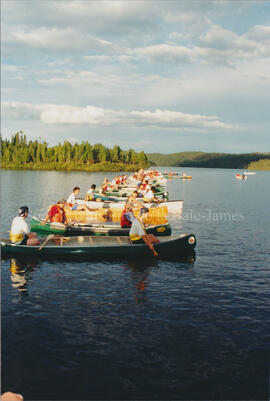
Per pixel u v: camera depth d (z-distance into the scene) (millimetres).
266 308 7691
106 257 11727
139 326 6703
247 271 10555
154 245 12070
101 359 5543
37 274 9906
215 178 100312
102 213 19484
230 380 5094
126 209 14281
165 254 12289
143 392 4797
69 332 6402
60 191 39812
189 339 6230
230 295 8477
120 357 5609
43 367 5297
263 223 20141
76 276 9797
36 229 15234
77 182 58250
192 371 5289
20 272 10062
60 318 6984
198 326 6746
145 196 23719
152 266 10984
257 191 48469
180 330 6570
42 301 7867
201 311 7465
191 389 4879
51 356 5594
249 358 5664
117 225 14867
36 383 4914
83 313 7250
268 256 12445
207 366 5426
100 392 4773
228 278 9836
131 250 11867
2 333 6289
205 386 4953
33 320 6863
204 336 6352
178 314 7297
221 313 7387
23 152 137500
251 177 118812
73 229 14461
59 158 141250
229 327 6730
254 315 7309
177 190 49000
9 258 11539
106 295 8328
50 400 4578
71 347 5879
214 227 18672
